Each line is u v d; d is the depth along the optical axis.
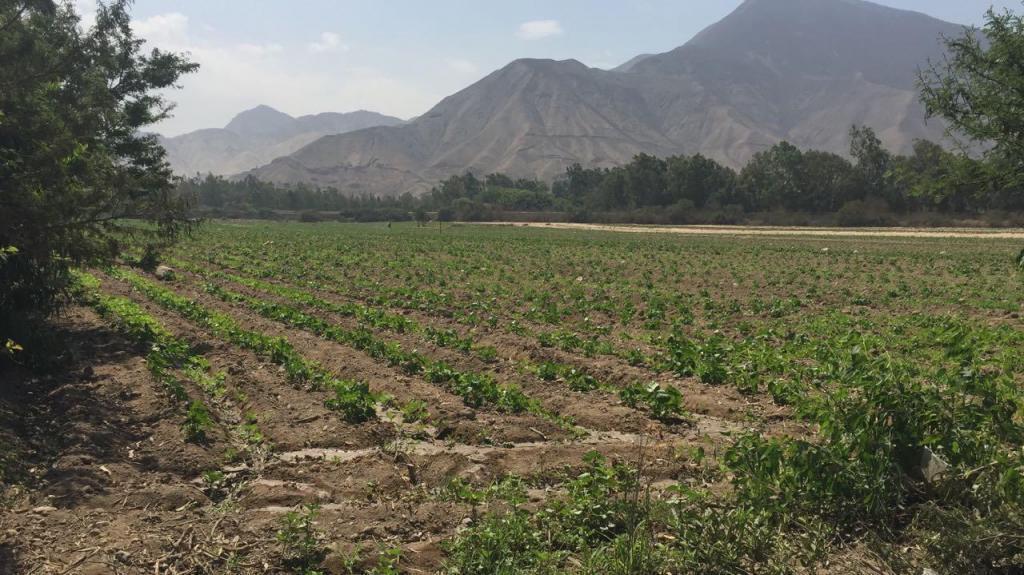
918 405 7.11
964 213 88.69
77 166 12.38
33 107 11.90
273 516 6.98
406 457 8.81
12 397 10.88
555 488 7.94
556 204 143.00
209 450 8.95
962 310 21.08
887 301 23.02
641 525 6.32
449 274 32.78
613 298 24.61
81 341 14.79
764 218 99.38
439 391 11.88
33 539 6.36
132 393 11.08
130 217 14.62
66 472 7.87
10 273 12.89
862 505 6.66
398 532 6.70
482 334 17.30
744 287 27.83
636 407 11.26
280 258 39.19
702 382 12.61
